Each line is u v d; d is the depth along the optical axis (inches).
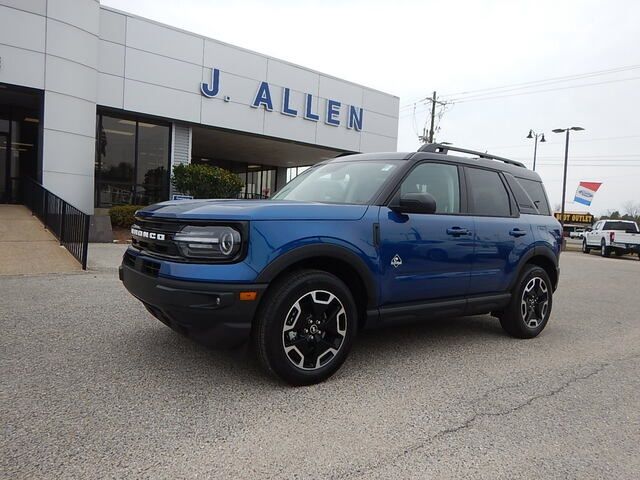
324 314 148.0
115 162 642.8
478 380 161.2
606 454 114.5
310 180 199.0
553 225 232.4
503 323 217.9
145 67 635.5
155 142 675.4
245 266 132.0
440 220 176.2
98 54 589.9
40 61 517.3
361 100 891.4
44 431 112.7
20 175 650.8
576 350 204.2
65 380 143.6
